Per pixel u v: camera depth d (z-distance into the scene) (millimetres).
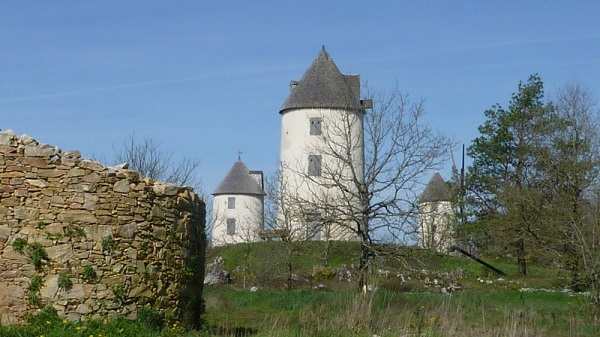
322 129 44094
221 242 63906
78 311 11805
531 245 34375
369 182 26203
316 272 33125
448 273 30797
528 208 34438
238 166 68125
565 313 20031
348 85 44531
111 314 12062
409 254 25562
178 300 13328
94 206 12172
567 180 32688
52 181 11969
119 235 12344
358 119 43719
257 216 67062
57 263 11773
